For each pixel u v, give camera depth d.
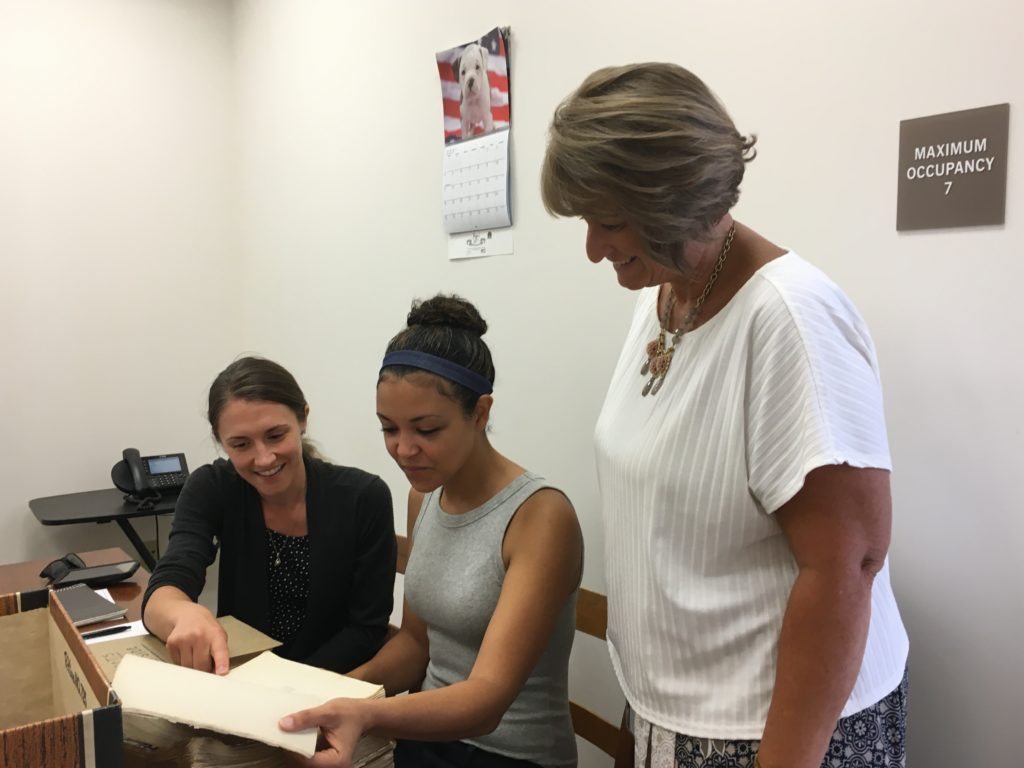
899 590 1.07
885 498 0.73
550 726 1.11
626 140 0.69
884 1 1.05
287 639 1.37
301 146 2.46
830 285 0.77
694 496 0.80
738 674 0.81
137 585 1.52
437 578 1.13
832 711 0.73
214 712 0.64
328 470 1.42
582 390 1.56
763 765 0.75
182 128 2.80
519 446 1.72
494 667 0.94
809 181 1.15
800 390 0.72
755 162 1.22
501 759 1.07
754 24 1.20
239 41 2.81
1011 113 0.94
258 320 2.82
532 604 0.99
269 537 1.38
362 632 1.33
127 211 2.71
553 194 0.78
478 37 1.74
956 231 1.00
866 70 1.07
